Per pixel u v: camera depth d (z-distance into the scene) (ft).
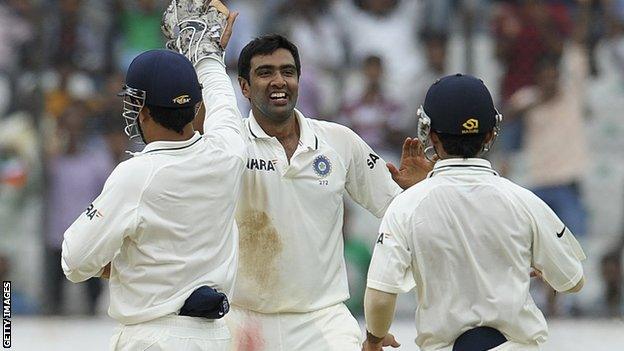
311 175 72.28
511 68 147.95
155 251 61.16
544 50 148.05
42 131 145.48
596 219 144.05
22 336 124.67
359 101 148.66
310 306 72.43
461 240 59.36
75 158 144.25
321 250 72.49
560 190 144.66
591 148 146.20
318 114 147.84
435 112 60.75
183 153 62.23
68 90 147.54
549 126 145.48
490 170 61.11
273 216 71.77
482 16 149.89
